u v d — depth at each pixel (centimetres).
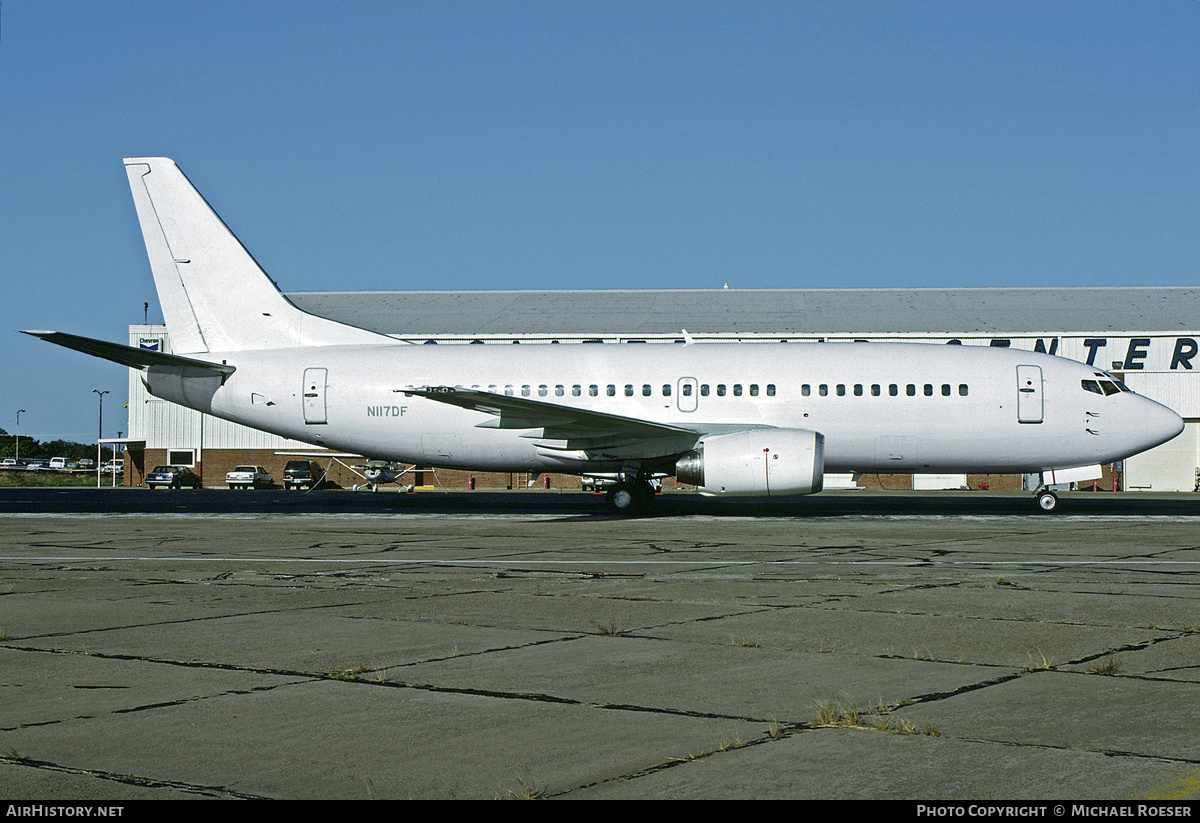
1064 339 5444
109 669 935
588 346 3114
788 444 2714
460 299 6638
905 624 1152
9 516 2966
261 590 1443
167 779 635
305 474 5684
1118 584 1467
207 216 3203
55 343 2861
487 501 3731
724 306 6241
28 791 613
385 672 919
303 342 3200
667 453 2873
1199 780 622
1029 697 820
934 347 3020
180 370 3169
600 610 1258
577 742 706
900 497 4256
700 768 650
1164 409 2919
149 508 3359
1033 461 2950
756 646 1032
